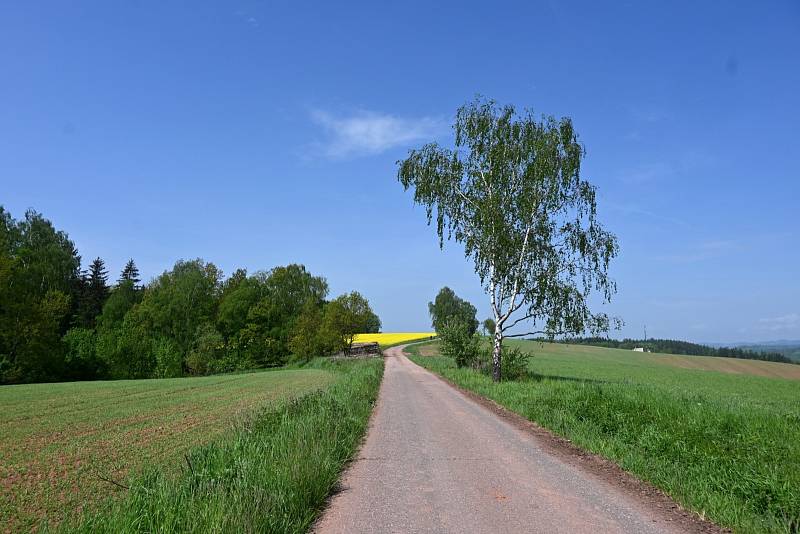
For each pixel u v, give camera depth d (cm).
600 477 808
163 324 7219
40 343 4922
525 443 1107
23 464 1211
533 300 2745
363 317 6606
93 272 8612
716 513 600
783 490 624
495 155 2728
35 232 7225
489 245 2747
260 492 572
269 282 9688
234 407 2327
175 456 1276
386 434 1225
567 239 2762
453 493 714
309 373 4844
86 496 937
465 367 3838
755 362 8362
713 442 900
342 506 659
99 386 3741
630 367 6400
